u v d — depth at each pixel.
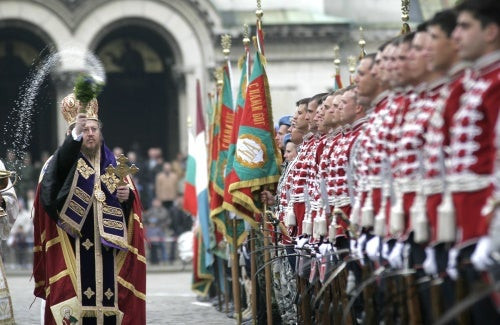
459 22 20.30
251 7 95.44
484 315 19.91
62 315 31.91
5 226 36.94
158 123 103.62
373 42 76.19
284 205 34.91
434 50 21.56
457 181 20.14
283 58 92.50
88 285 32.22
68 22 91.94
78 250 32.22
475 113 20.00
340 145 28.11
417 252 22.33
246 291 43.31
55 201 31.89
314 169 31.19
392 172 23.09
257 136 37.28
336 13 94.06
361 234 25.08
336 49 43.56
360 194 24.97
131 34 100.50
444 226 20.23
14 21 91.69
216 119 46.94
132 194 33.16
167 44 94.88
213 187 44.38
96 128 32.56
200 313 46.41
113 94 102.75
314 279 28.97
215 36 92.44
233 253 40.62
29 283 67.75
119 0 92.56
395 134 23.12
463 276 19.98
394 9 76.75
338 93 28.77
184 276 73.56
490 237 18.86
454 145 20.25
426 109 22.16
